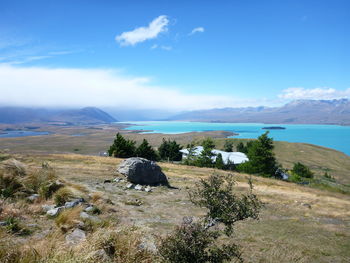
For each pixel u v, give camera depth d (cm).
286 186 3806
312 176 7350
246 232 1166
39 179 1205
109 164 3600
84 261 473
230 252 517
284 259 870
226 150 11900
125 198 1583
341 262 916
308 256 939
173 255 466
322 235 1257
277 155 15288
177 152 8406
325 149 16925
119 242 582
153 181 2366
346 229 1426
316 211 1911
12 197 992
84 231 710
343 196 3600
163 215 1257
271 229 1269
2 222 689
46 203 1012
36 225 727
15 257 473
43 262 459
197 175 3678
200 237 479
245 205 539
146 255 555
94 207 1048
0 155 1856
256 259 834
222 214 529
